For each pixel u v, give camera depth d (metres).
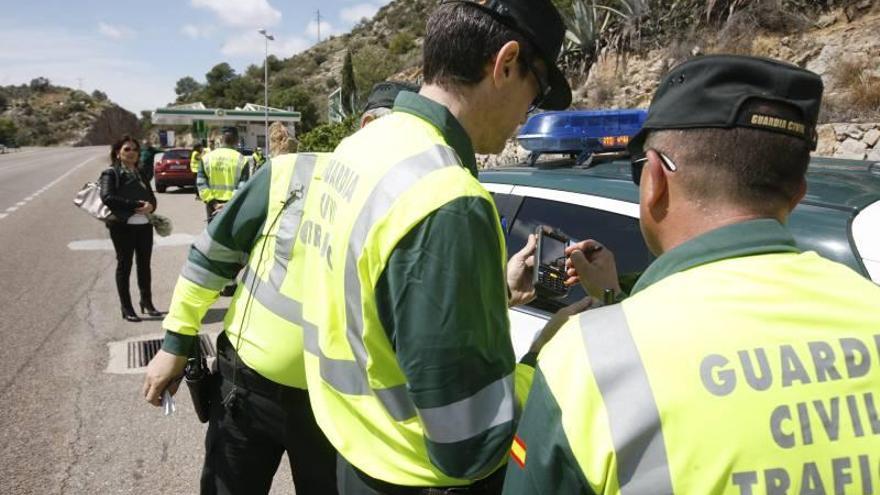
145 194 6.06
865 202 1.90
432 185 1.24
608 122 3.09
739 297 0.88
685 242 0.94
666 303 0.88
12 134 115.31
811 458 0.82
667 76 1.00
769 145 0.90
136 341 5.52
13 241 10.65
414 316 1.20
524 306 2.46
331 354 1.46
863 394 0.84
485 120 1.44
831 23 10.59
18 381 4.66
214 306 6.49
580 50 15.46
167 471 3.48
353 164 1.44
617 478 0.83
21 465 3.53
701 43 12.06
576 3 15.34
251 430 1.87
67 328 5.89
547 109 1.54
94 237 11.05
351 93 36.88
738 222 0.92
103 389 4.52
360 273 1.30
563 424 0.86
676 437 0.82
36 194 20.25
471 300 1.20
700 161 0.93
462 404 1.20
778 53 10.62
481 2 1.37
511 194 2.84
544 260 1.66
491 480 1.33
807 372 0.84
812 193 2.02
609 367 0.85
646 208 1.01
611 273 1.52
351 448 1.43
